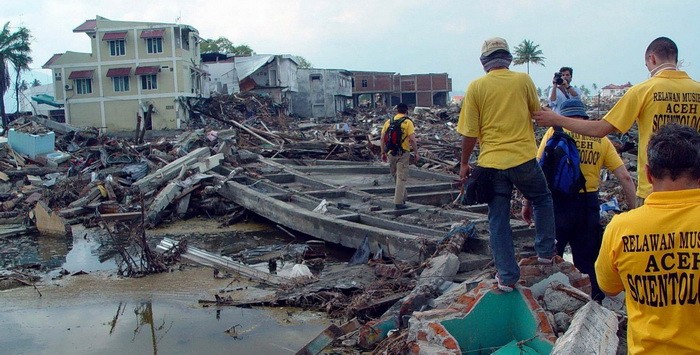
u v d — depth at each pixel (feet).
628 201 19.62
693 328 8.47
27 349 20.70
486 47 16.51
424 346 15.29
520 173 16.05
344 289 25.27
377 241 31.78
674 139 8.70
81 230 44.65
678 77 14.98
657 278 8.62
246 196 45.83
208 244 38.91
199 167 51.83
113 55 156.46
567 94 22.52
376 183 50.37
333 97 226.17
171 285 28.50
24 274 31.24
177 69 154.51
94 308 25.27
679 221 8.54
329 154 71.36
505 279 16.10
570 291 16.60
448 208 39.70
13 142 70.28
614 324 14.38
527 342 15.39
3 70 161.79
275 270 30.58
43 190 55.06
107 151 66.23
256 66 197.26
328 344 18.97
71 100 158.81
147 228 44.50
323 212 39.65
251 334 21.75
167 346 20.75
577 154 18.57
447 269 24.11
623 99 15.30
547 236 17.07
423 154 70.13
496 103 15.92
